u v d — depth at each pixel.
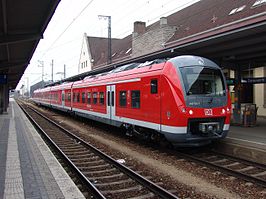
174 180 7.85
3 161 8.48
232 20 20.61
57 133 16.81
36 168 7.73
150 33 30.67
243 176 7.93
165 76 10.55
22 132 14.77
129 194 6.85
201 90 10.47
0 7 9.88
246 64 16.19
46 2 10.02
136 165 9.43
